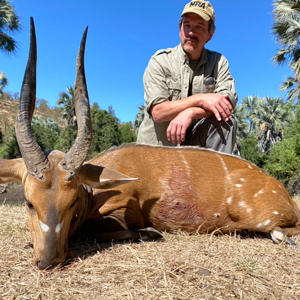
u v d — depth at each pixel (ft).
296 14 16.78
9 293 2.21
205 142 4.69
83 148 2.74
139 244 3.21
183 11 4.60
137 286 2.29
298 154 17.70
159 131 4.96
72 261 2.75
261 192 3.60
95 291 2.23
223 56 5.08
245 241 3.43
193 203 3.66
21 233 3.62
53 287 2.29
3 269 2.59
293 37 17.13
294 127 19.02
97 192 3.40
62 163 2.67
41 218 2.57
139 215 3.59
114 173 2.95
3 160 2.96
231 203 3.64
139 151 3.85
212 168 3.82
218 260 2.79
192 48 4.67
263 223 3.52
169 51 4.93
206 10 4.56
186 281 2.37
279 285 2.39
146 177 3.65
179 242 3.32
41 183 2.58
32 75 2.76
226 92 4.60
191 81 4.93
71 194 2.65
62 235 2.62
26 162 2.62
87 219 3.36
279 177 18.70
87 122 2.83
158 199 3.64
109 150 3.86
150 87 4.78
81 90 2.90
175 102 4.47
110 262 2.68
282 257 2.93
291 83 19.24
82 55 2.91
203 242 3.34
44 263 2.52
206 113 4.35
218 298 2.16
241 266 2.65
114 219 3.43
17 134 2.67
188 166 3.80
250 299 2.18
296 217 3.73
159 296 2.16
